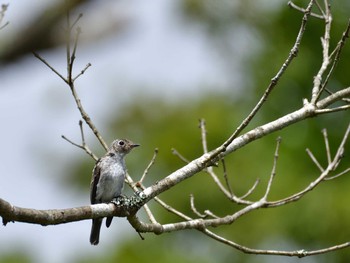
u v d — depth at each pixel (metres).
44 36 2.21
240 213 7.80
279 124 7.48
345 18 17.19
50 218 5.17
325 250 7.46
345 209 16.09
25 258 15.78
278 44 18.55
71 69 7.23
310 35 17.75
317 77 7.95
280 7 18.23
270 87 6.47
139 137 18.70
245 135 7.36
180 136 17.98
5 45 2.20
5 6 4.17
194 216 16.56
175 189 16.73
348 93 7.79
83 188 18.66
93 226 8.69
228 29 19.34
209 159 6.96
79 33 2.77
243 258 16.47
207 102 18.70
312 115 7.61
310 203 16.27
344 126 17.20
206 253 16.75
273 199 16.42
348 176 16.67
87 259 16.38
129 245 16.64
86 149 7.85
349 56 17.12
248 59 19.02
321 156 17.12
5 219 4.82
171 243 16.81
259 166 16.89
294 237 16.38
